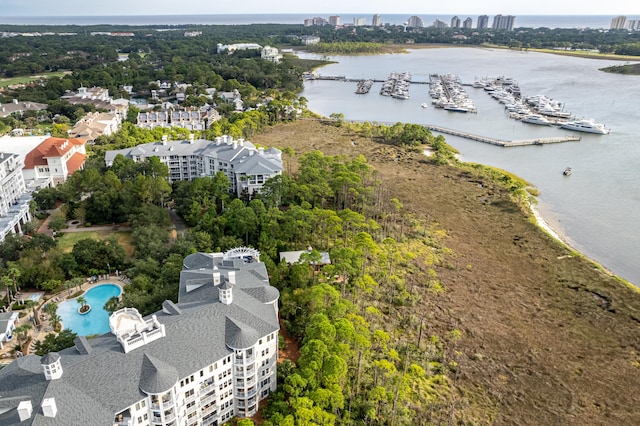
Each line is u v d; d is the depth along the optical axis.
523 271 161.50
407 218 197.50
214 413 95.62
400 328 128.75
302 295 125.88
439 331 128.88
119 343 88.44
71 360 83.19
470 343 124.94
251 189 198.00
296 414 86.62
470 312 138.00
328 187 194.62
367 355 113.38
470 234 186.62
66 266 143.62
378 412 99.56
